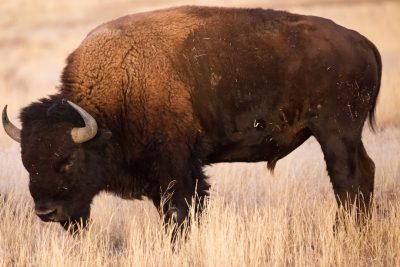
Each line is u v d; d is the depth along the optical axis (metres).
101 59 25.83
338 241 24.33
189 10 26.66
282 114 26.27
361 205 26.25
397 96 54.34
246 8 27.05
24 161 23.97
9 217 28.28
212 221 24.86
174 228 25.06
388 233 25.17
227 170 35.25
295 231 26.33
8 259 24.86
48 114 24.34
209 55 25.84
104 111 25.62
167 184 25.41
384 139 43.34
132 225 26.66
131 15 26.95
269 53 26.02
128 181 26.48
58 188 24.09
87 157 24.83
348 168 26.30
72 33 149.88
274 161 27.53
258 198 32.72
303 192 31.64
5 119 25.17
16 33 154.62
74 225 25.12
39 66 123.00
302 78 26.00
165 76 25.45
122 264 23.86
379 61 27.83
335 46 26.27
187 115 25.61
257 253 23.55
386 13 144.88
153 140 25.39
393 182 33.38
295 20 26.81
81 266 23.09
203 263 23.16
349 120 26.36
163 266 23.08
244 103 26.06
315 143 44.22
